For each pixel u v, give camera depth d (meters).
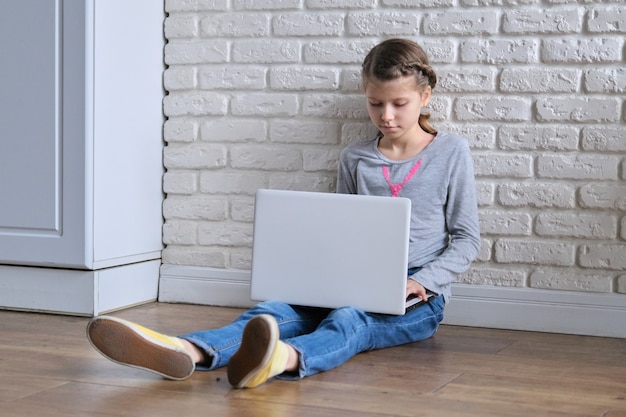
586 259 2.36
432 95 2.46
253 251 2.05
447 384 1.75
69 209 2.40
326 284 2.00
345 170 2.39
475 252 2.23
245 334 1.58
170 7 2.69
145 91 2.62
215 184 2.67
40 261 2.44
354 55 2.52
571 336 2.33
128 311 2.54
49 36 2.38
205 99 2.67
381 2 2.49
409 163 2.28
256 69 2.61
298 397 1.62
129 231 2.57
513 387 1.74
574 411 1.57
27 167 2.43
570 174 2.36
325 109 2.55
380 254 1.96
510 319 2.41
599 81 2.33
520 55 2.39
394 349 2.10
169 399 1.59
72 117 2.38
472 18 2.41
